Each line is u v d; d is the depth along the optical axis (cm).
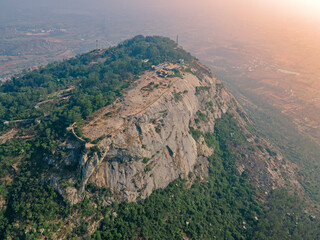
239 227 11650
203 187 13050
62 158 9844
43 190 9225
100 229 9062
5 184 9500
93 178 9725
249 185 14012
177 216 10731
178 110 14012
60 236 8362
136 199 10250
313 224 12694
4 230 8362
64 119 11525
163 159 11969
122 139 10494
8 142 10938
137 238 9100
